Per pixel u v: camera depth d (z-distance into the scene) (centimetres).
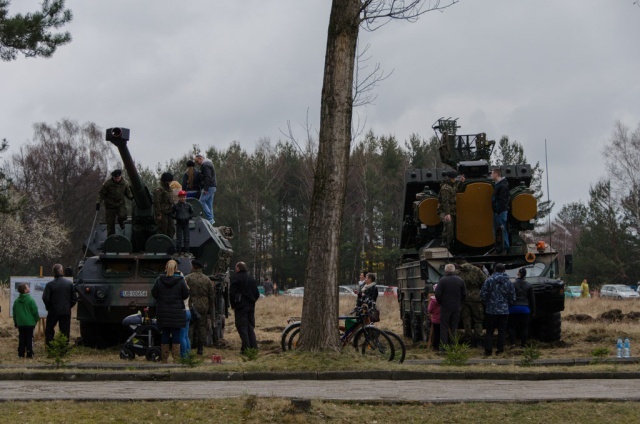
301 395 1247
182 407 1152
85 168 8888
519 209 2377
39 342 2406
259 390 1298
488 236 2384
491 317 2030
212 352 2148
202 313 2064
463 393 1274
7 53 2558
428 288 2245
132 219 2327
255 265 8181
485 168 2411
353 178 7469
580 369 1519
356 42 1571
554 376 1475
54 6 2534
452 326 2070
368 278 2127
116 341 2317
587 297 5675
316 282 1538
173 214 2305
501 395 1250
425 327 2288
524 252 2367
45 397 1211
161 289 1809
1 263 7469
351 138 1588
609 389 1315
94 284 2188
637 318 3303
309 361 1489
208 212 2708
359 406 1170
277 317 3700
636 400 1195
